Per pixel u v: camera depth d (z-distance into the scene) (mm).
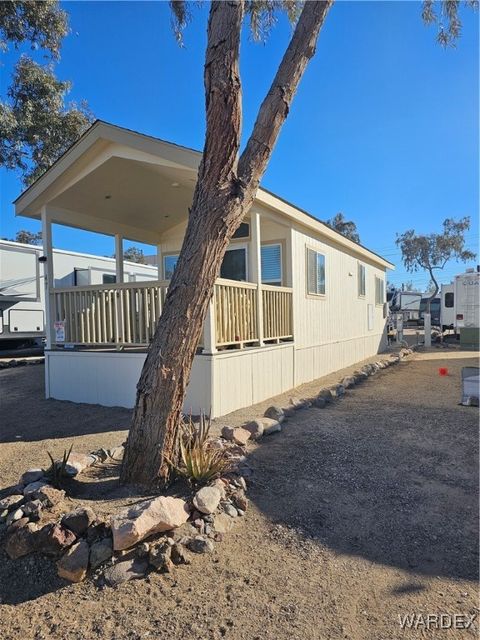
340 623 2062
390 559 2570
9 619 2139
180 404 3266
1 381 8289
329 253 10195
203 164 3100
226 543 2703
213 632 2016
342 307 11078
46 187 6449
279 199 7199
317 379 9117
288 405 5969
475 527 2912
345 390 7523
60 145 9945
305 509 3145
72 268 13008
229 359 5875
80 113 10016
